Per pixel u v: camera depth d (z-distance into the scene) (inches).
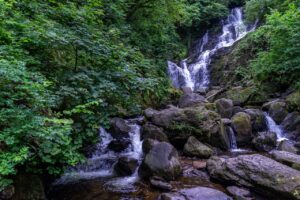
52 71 198.5
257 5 583.5
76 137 179.2
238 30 699.4
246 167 185.8
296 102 323.3
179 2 479.8
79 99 182.9
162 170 197.6
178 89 512.7
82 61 218.8
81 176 212.7
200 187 179.5
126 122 303.7
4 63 126.5
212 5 767.7
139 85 213.3
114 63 213.9
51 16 214.1
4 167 116.1
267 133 289.1
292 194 156.3
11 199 135.8
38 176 159.3
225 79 563.2
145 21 474.6
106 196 178.4
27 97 136.7
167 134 276.1
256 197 171.6
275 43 381.1
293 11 363.6
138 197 176.4
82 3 268.4
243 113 314.8
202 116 276.2
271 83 406.0
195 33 810.2
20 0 205.3
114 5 368.2
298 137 292.5
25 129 125.3
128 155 247.9
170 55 646.5
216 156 232.4
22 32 174.2
